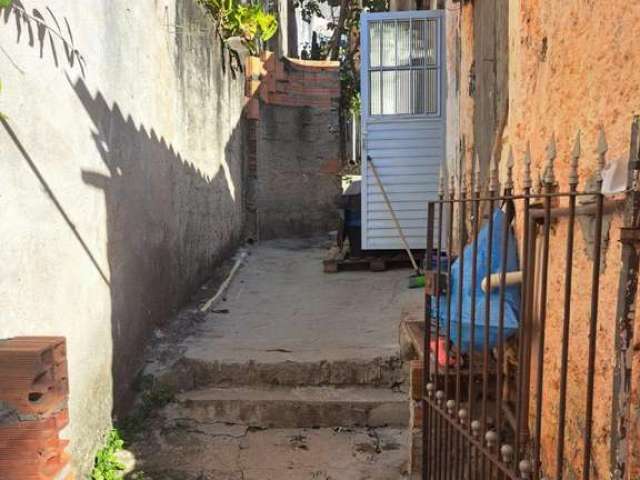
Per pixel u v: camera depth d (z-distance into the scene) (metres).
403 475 3.20
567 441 1.79
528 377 1.87
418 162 6.83
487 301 1.90
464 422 2.10
